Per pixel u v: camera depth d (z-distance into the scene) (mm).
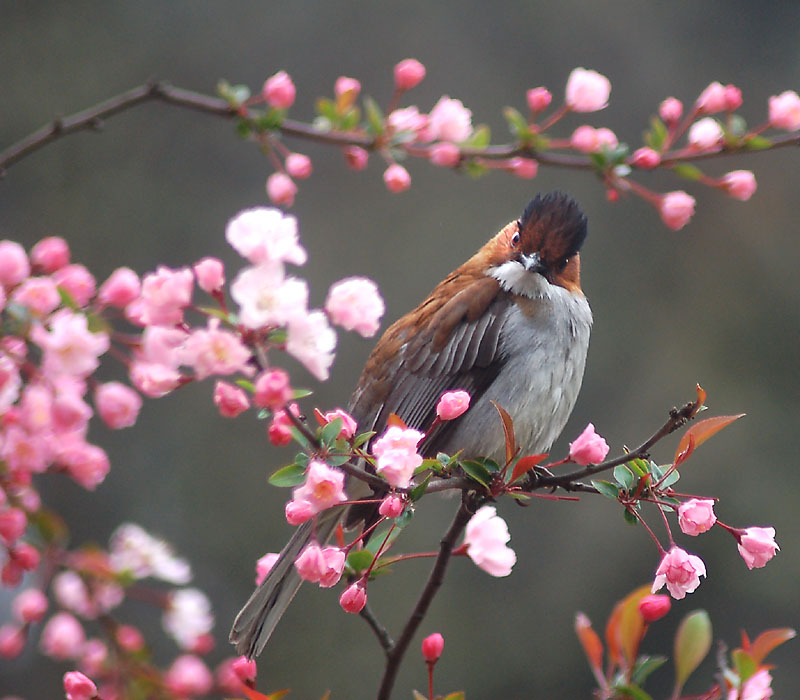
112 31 16250
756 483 14891
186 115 16016
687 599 14711
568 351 7109
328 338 3250
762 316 16141
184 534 14500
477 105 16828
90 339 3236
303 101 16625
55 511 14328
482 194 16078
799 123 4652
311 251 15531
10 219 15211
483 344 7059
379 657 14125
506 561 3852
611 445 15414
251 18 16734
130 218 15516
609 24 17438
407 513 3965
